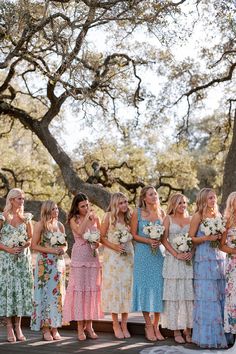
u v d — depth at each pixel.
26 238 6.25
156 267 6.20
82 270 6.32
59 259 6.35
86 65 12.16
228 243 5.88
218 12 12.80
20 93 16.23
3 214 6.30
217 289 5.95
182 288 6.04
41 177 19.30
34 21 11.70
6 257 6.22
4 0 11.05
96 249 6.38
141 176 18.28
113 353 5.70
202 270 5.96
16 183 18.20
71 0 11.63
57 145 14.48
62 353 5.71
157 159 18.97
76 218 6.46
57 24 12.02
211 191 6.07
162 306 6.18
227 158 13.12
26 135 18.89
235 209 5.92
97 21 11.67
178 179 19.00
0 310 6.18
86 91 12.00
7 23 10.98
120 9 11.66
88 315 6.30
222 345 5.85
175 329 6.04
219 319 5.89
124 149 18.38
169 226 6.20
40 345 6.08
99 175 17.69
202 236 6.00
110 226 6.40
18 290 6.21
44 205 6.38
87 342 6.21
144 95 15.30
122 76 14.71
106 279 6.37
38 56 12.36
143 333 6.56
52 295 6.30
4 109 14.76
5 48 12.20
